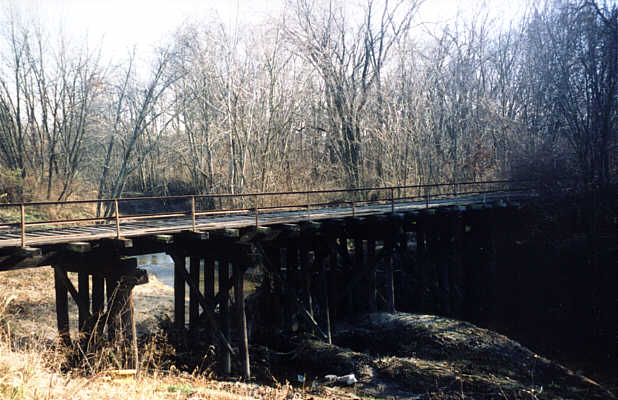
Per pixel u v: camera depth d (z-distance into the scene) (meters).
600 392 9.98
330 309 13.85
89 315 8.45
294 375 10.88
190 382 7.92
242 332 10.33
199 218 13.58
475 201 18.56
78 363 7.46
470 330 12.55
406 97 27.53
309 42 27.11
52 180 31.25
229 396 6.90
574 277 17.67
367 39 28.73
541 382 10.21
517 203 19.22
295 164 29.17
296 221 11.71
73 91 31.44
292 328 13.09
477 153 28.23
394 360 10.81
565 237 19.03
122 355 7.86
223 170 27.33
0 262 7.14
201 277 20.78
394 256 18.83
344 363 10.91
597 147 18.72
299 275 13.61
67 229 10.24
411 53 28.02
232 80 24.84
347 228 14.90
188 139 31.14
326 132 29.95
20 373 4.70
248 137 24.52
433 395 9.33
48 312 13.68
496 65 31.22
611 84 18.27
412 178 28.02
